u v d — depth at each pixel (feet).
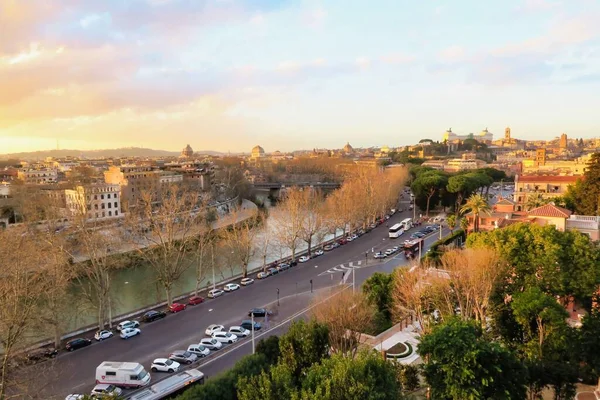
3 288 160.04
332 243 415.23
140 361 181.68
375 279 229.25
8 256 187.32
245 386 104.53
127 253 322.14
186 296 270.46
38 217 350.02
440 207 611.47
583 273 175.52
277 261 352.90
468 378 104.53
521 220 292.81
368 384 94.02
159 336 208.44
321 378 96.89
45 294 199.11
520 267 184.85
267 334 205.67
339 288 230.89
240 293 273.54
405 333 199.93
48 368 166.91
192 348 185.98
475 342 108.68
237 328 207.10
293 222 357.00
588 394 135.85
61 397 152.35
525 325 150.61
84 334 213.05
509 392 107.86
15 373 151.84
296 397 89.61
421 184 551.18
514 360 113.29
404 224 464.24
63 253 240.12
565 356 142.00
